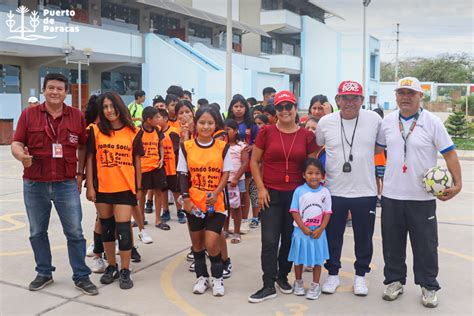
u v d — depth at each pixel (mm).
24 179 4570
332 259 4699
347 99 4422
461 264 5527
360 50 37969
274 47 37969
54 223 7207
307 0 38594
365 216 4562
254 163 4645
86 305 4324
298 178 4555
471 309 4309
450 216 8039
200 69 23203
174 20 28672
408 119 4398
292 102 4449
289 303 4434
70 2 21484
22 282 4848
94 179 4762
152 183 6582
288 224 4625
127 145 4730
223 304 4398
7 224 7164
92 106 4961
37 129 4422
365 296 4602
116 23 24312
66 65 21766
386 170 4531
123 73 25125
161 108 7098
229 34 16688
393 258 4527
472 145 20844
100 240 5145
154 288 4766
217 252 4602
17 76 19625
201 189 4566
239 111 6641
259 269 5371
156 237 6574
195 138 4762
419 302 4461
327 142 4602
